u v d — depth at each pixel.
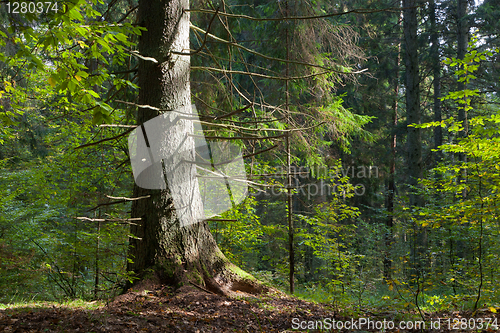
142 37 5.48
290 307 4.95
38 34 3.21
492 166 4.96
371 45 15.88
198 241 5.43
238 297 5.09
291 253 8.62
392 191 16.52
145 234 5.15
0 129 7.00
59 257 6.03
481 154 4.98
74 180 6.96
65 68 3.19
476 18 13.68
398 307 4.84
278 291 5.71
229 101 7.72
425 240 10.38
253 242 9.69
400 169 18.89
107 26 3.35
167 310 4.26
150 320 3.88
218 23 8.08
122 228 5.62
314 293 7.12
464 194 9.30
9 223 6.88
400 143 19.50
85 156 6.80
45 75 6.36
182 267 5.12
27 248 6.50
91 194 6.49
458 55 13.37
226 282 5.43
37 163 8.09
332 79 9.15
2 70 7.44
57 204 6.99
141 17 5.50
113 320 3.73
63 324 3.45
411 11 12.29
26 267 5.79
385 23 16.64
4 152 10.52
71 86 3.12
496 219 5.11
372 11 5.01
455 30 16.19
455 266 6.98
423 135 19.20
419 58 16.41
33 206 7.70
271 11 8.83
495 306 4.33
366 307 5.22
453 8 15.82
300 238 11.45
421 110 17.86
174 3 5.53
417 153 11.93
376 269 9.48
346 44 8.77
